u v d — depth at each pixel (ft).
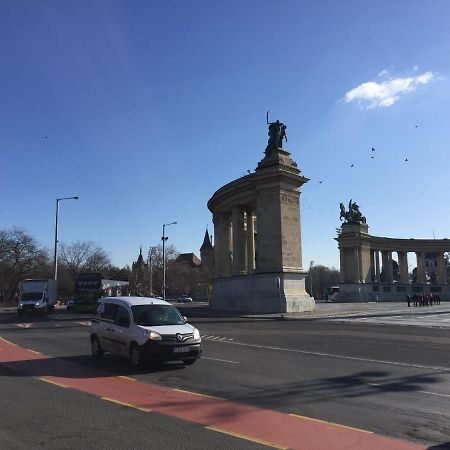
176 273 449.89
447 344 67.56
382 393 34.83
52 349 61.46
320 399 32.73
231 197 186.50
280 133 162.50
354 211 291.99
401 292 299.38
